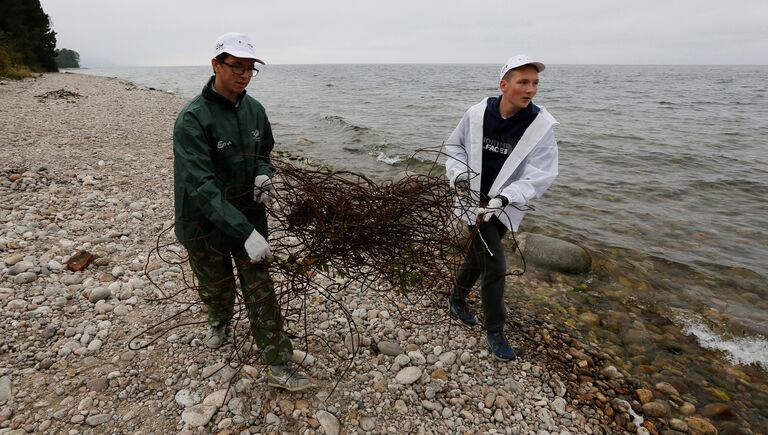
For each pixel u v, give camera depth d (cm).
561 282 532
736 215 793
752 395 364
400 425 290
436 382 331
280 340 287
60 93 1923
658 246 657
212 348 336
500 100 326
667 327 456
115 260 465
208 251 283
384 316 409
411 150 1287
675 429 322
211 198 237
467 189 318
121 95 2262
